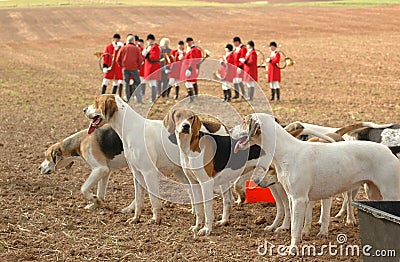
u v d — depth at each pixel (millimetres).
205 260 8094
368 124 9797
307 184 8312
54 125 18719
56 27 60531
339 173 8289
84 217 10062
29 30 59188
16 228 9320
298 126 9555
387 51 37156
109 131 10383
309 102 23078
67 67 36312
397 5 62438
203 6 75000
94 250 8453
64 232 9219
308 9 64875
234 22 57750
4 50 46562
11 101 23953
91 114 9656
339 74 30312
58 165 10703
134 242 8805
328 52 37906
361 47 39344
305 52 38281
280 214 9445
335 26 50531
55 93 26297
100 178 10438
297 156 8320
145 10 70938
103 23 62375
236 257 8211
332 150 8375
